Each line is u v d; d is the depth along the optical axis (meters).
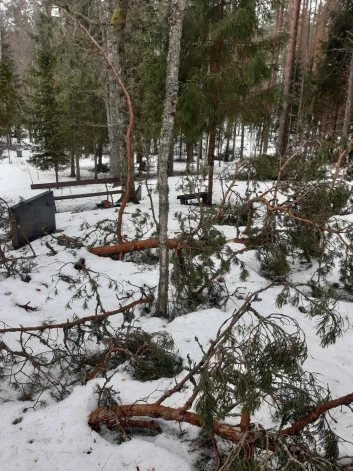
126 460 2.30
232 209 6.23
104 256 6.52
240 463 1.78
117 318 4.44
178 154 31.28
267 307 4.54
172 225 7.95
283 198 8.48
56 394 3.13
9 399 3.09
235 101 9.20
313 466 1.95
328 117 19.53
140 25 10.68
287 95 9.58
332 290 3.16
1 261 5.59
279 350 2.03
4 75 11.18
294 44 13.61
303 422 2.13
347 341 3.84
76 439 2.46
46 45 16.11
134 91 11.60
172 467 2.25
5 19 28.86
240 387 1.92
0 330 3.27
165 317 4.45
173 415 2.40
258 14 8.54
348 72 16.64
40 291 5.15
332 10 17.17
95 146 18.94
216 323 4.18
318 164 5.13
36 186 9.38
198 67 9.28
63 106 16.28
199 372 2.38
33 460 2.29
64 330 3.38
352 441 2.52
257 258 5.56
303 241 5.05
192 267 4.86
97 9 10.80
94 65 11.16
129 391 2.97
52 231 7.98
